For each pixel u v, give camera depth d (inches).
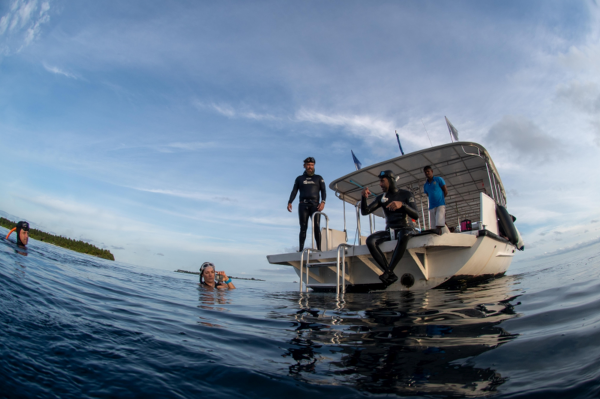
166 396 43.9
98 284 157.4
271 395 45.5
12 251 203.3
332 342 73.3
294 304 147.6
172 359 57.9
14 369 46.2
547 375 45.9
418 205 374.9
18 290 92.8
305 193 289.7
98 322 77.8
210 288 225.0
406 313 112.5
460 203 382.3
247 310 124.1
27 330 62.6
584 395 38.4
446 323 89.0
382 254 212.2
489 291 170.4
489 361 54.4
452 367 53.5
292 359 60.9
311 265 252.7
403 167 277.3
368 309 127.6
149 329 77.7
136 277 252.1
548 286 159.2
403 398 43.2
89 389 44.3
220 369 54.1
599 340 56.5
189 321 93.3
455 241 205.0
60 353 54.9
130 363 54.3
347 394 45.4
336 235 295.4
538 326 74.5
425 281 224.1
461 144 235.5
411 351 63.8
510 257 309.9
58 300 94.3
